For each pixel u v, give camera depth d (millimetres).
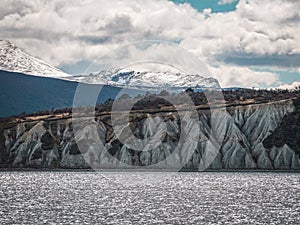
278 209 62875
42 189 100438
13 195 86250
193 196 83688
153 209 62312
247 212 59281
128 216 54656
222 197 81812
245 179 129750
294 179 128500
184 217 53969
